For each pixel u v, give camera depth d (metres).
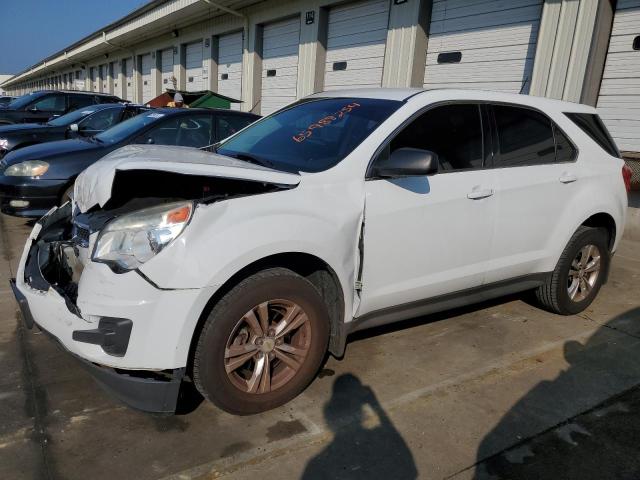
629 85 6.49
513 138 3.48
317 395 2.82
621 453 2.46
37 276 2.67
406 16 9.07
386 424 2.60
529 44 7.50
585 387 3.04
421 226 2.95
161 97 12.28
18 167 5.37
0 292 4.04
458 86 8.61
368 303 2.87
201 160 2.69
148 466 2.23
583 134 3.93
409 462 2.34
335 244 2.59
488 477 2.27
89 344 2.28
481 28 8.13
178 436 2.44
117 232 2.30
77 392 2.75
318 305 2.64
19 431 2.41
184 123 6.29
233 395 2.47
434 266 3.09
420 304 3.16
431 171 2.63
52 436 2.39
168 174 2.65
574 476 2.29
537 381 3.09
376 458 2.35
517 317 4.05
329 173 2.70
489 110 3.39
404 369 3.15
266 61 13.42
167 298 2.20
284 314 2.60
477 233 3.23
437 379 3.05
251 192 2.49
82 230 2.64
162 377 2.37
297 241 2.45
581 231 3.93
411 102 3.09
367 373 3.08
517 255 3.54
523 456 2.41
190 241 2.23
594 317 4.13
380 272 2.86
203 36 16.39
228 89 15.55
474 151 3.26
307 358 2.68
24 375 2.89
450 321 3.90
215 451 2.35
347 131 3.04
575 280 4.06
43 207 5.41
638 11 6.30
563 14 6.87
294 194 2.54
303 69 11.73
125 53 25.00
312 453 2.36
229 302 2.36
